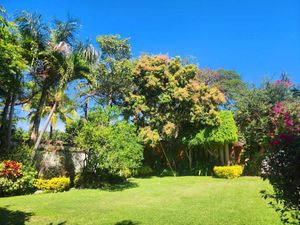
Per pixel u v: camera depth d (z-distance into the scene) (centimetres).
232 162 2398
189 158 2458
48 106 2306
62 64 1606
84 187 1634
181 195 1296
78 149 1855
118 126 1689
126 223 798
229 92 3014
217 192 1345
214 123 2169
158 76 2328
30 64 1560
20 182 1359
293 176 400
